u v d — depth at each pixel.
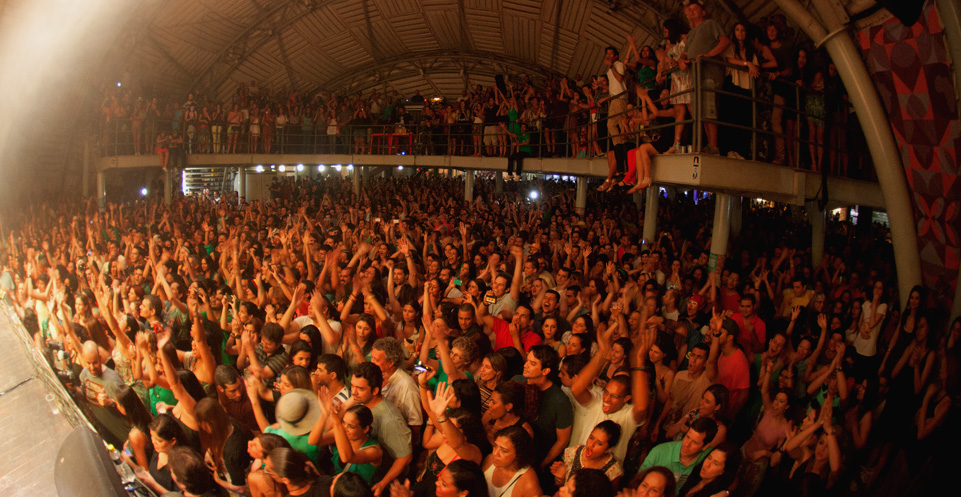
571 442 4.04
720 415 3.78
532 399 3.83
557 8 16.89
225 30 20.52
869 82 5.89
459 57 23.25
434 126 18.41
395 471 3.76
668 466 3.56
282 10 20.64
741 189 6.60
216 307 6.43
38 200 18.56
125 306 6.79
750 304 5.46
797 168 7.02
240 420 4.48
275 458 3.35
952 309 5.16
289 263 8.43
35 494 2.02
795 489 3.90
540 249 8.48
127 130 18.56
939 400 4.02
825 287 7.36
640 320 5.03
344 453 3.52
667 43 7.96
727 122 6.80
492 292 6.00
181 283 6.83
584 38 17.55
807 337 4.82
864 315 5.79
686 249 9.34
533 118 13.77
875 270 7.28
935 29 5.19
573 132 12.55
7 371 2.73
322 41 22.45
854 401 4.39
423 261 8.85
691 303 5.80
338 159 19.64
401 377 4.24
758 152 7.33
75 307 6.27
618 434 3.37
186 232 11.96
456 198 18.95
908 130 5.78
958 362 4.11
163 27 18.84
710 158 6.31
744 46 6.58
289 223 11.15
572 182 22.75
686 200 17.59
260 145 20.05
